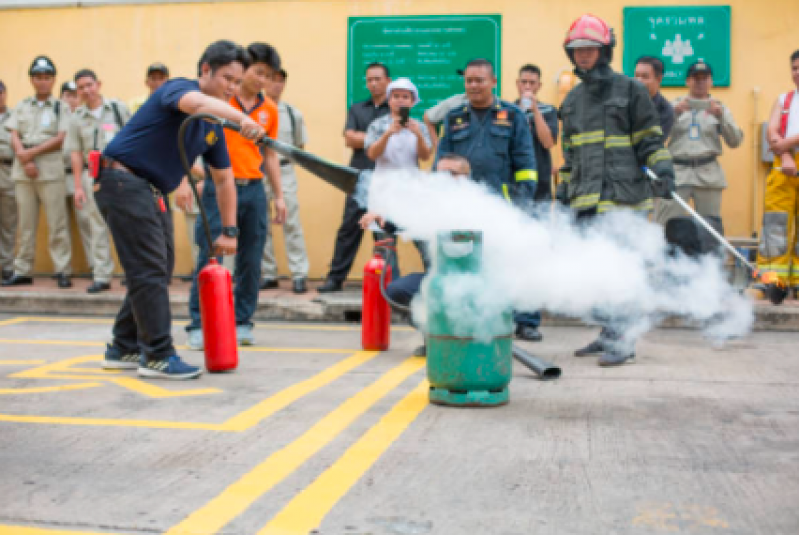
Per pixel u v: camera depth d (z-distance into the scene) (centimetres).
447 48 904
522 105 755
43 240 1002
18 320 800
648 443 371
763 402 450
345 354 611
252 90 616
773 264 807
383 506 295
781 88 865
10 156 951
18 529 274
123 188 486
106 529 275
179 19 948
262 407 438
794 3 859
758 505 295
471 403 436
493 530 274
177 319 807
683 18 870
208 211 605
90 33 966
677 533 271
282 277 955
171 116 484
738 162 872
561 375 525
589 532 272
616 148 575
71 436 381
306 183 939
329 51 926
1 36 985
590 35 568
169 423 404
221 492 308
